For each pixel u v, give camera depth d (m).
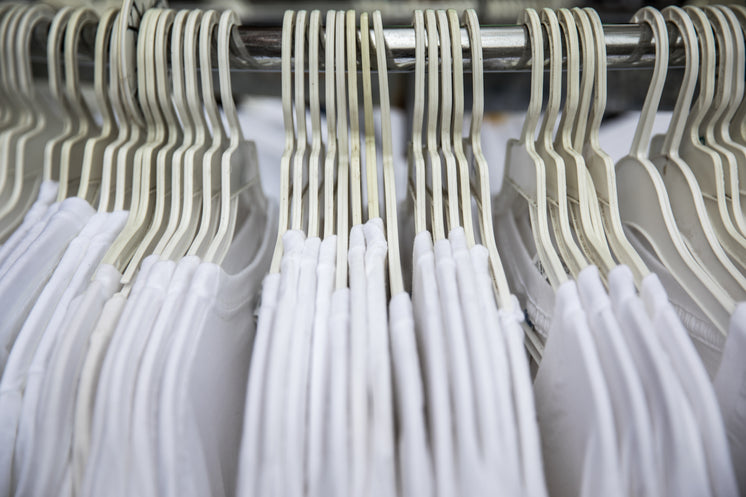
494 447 0.40
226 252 0.58
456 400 0.41
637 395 0.40
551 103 0.59
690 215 0.58
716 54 0.60
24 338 0.48
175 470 0.43
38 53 0.66
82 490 0.43
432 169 0.57
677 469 0.40
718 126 0.62
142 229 0.58
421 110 0.59
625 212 0.66
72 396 0.46
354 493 0.41
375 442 0.42
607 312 0.44
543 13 0.60
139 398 0.42
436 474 0.41
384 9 1.26
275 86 0.90
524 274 0.67
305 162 0.68
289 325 0.46
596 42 0.57
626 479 0.42
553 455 0.52
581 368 0.43
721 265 0.53
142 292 0.48
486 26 0.60
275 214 0.87
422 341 0.49
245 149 0.71
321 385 0.44
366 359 0.45
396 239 0.55
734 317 0.45
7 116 0.69
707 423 0.41
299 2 1.29
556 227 0.58
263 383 0.44
